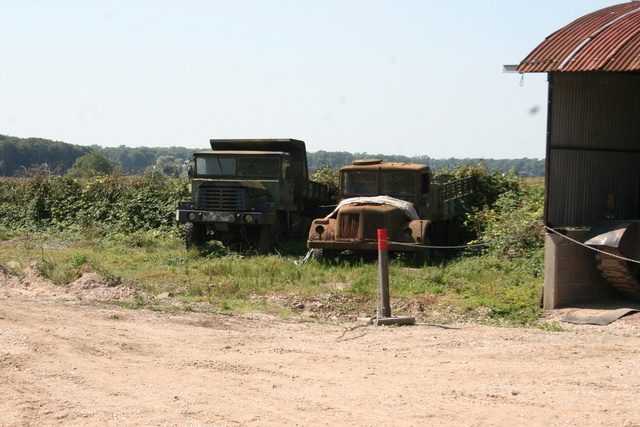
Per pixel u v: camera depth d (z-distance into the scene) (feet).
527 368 22.36
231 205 58.80
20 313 30.91
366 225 50.52
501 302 35.60
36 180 83.87
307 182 69.00
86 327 28.40
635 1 41.09
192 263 52.60
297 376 21.54
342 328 30.35
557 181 35.53
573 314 33.42
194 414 17.53
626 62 32.09
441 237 63.21
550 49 35.29
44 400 18.63
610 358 23.82
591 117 37.04
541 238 51.01
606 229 34.30
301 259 54.70
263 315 33.47
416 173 56.03
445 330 29.63
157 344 26.02
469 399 18.80
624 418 16.94
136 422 16.88
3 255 54.60
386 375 21.66
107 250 60.29
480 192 71.51
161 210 74.18
